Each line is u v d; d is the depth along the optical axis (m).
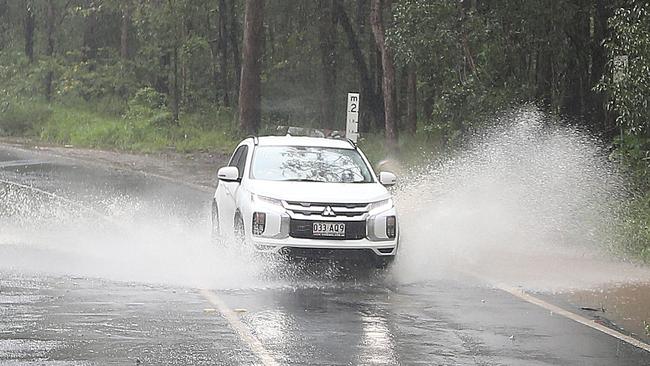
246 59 76.44
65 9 122.25
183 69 104.25
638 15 32.41
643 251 28.69
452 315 20.89
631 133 34.84
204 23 101.44
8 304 21.03
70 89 110.50
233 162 30.23
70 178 54.12
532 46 43.94
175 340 18.22
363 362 16.89
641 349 18.25
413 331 19.34
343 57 89.19
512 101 43.81
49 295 22.12
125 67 111.69
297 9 88.06
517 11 43.62
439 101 48.59
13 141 88.62
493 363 17.05
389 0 69.56
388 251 25.19
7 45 129.25
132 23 109.81
